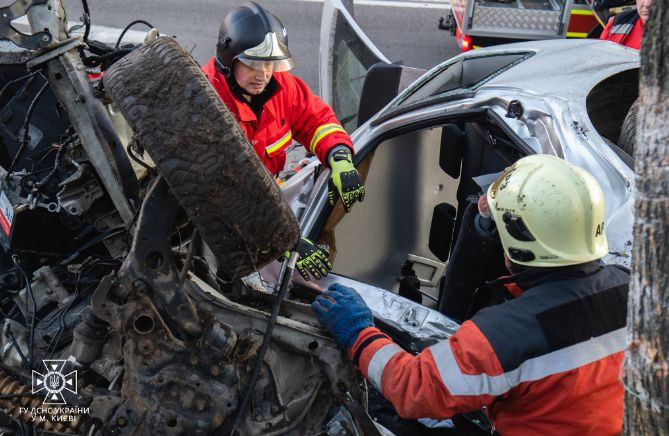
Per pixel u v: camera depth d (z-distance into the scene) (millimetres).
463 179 3186
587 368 1635
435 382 1650
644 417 1242
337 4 4086
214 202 1479
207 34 7207
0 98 2848
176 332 1689
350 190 2654
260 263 1618
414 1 8664
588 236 1724
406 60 7051
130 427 1710
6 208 2566
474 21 5887
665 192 1135
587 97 2805
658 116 1127
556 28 5852
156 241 1602
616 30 4531
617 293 1689
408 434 2314
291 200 2834
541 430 1703
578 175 1757
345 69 4238
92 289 2543
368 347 1788
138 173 2217
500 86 2855
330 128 2818
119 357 1839
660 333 1178
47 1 1906
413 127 2850
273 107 2781
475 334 1641
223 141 1467
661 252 1155
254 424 1793
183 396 1696
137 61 1537
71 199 2082
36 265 2703
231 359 1726
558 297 1670
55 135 2730
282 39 2602
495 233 2027
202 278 1989
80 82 1979
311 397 1899
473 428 2285
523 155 2562
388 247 3242
